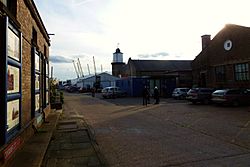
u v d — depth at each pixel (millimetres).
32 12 8375
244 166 5418
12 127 5641
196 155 6363
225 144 7453
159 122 12109
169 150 6914
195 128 10227
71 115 15172
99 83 60219
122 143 7816
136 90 36375
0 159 4469
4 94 4812
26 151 6199
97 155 6492
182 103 23094
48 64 14570
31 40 8453
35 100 9000
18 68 6184
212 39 28891
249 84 23469
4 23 4797
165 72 43875
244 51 24078
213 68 28828
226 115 14047
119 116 14555
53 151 6891
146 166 5578
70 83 91562
